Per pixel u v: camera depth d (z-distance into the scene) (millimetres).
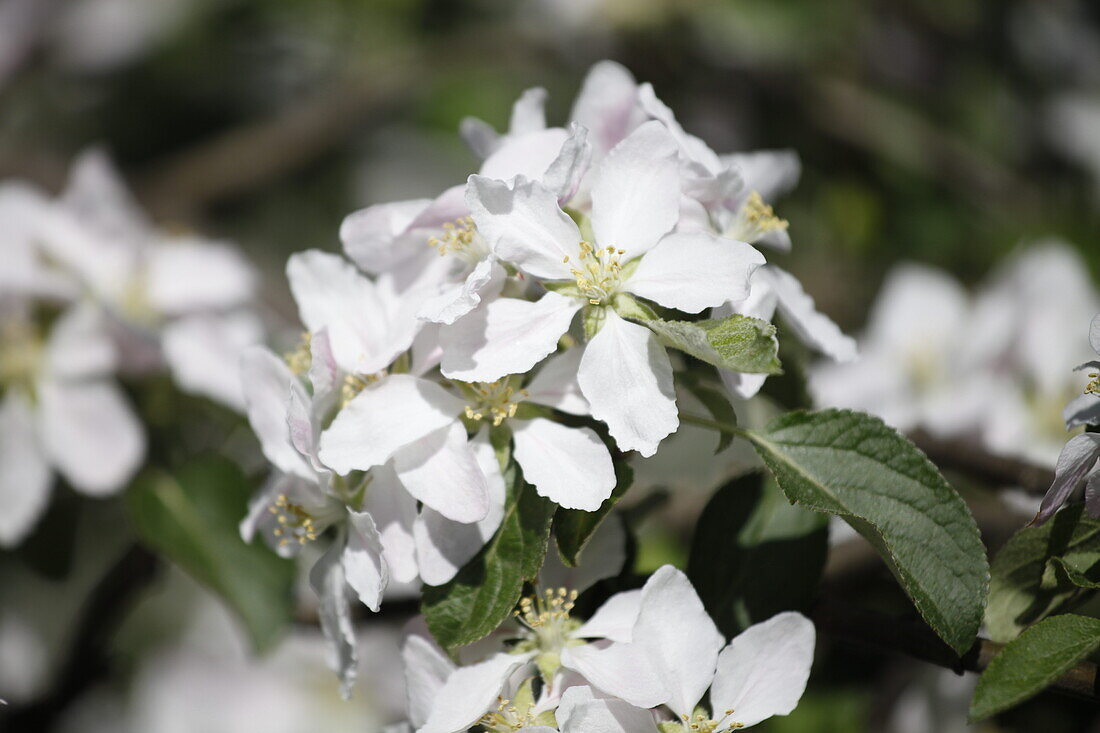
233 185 720
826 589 401
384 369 377
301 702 632
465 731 368
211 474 476
